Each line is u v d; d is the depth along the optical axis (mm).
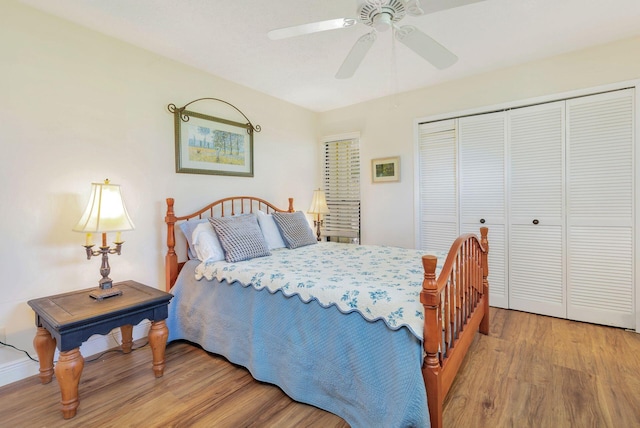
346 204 4207
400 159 3717
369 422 1467
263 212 3316
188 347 2455
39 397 1807
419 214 3629
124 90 2441
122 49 2428
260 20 2152
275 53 2631
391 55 2674
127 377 2014
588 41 2537
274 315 1922
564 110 2799
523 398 1741
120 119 2420
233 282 2178
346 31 2283
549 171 2896
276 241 3049
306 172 4211
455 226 3406
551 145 2873
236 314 2131
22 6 1968
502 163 3117
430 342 1368
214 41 2436
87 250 1968
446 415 1612
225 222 2611
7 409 1702
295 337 1799
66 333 1603
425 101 3512
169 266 2605
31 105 2008
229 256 2428
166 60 2701
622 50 2537
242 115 3354
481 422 1561
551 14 2131
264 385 1935
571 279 2838
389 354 1435
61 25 2125
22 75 1972
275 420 1626
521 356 2203
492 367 2062
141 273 2557
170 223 2609
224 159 3156
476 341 2451
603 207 2680
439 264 2268
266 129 3639
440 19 2170
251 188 3463
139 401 1774
